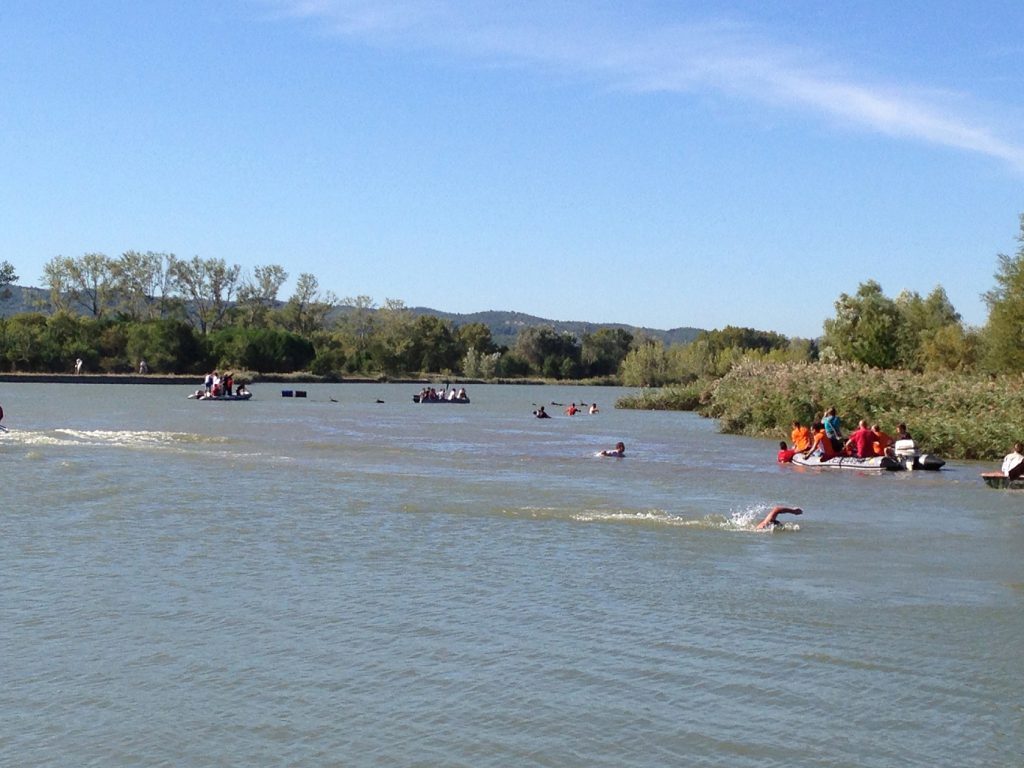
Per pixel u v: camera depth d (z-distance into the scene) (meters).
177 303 177.88
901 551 21.36
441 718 11.66
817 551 21.23
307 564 19.14
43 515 24.08
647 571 19.00
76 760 10.53
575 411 79.00
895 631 15.19
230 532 22.30
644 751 10.84
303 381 153.88
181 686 12.58
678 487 32.12
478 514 25.44
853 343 90.44
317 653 13.85
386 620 15.45
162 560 19.28
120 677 12.87
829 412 42.75
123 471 33.03
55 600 16.28
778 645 14.44
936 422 46.06
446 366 184.88
